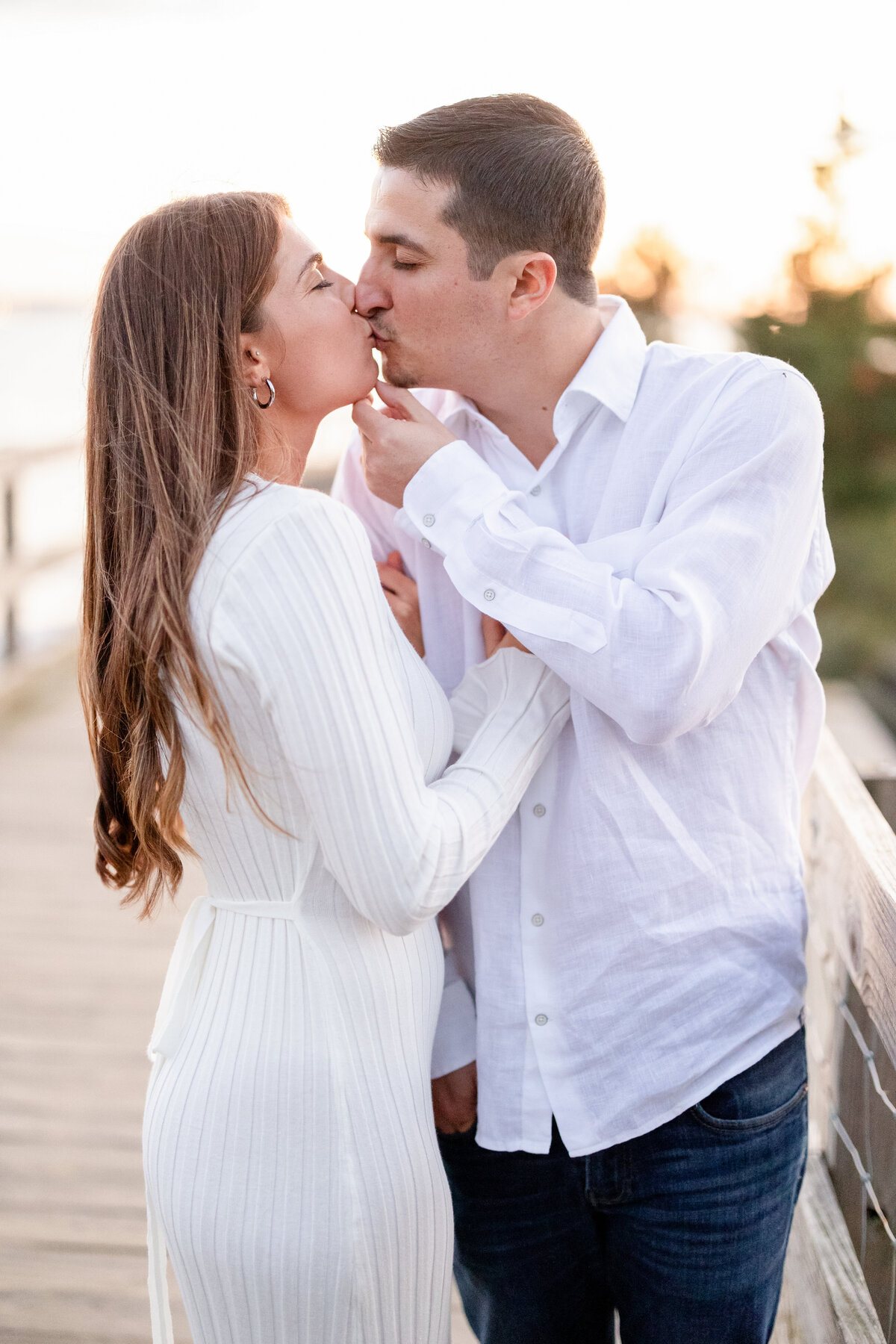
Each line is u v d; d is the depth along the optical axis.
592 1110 1.49
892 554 5.56
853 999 1.81
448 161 1.45
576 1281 1.61
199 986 1.39
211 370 1.33
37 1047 3.52
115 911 4.46
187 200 1.40
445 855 1.28
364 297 1.52
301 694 1.22
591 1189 1.52
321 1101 1.30
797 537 1.41
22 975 3.96
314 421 1.51
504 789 1.37
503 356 1.52
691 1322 1.50
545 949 1.52
